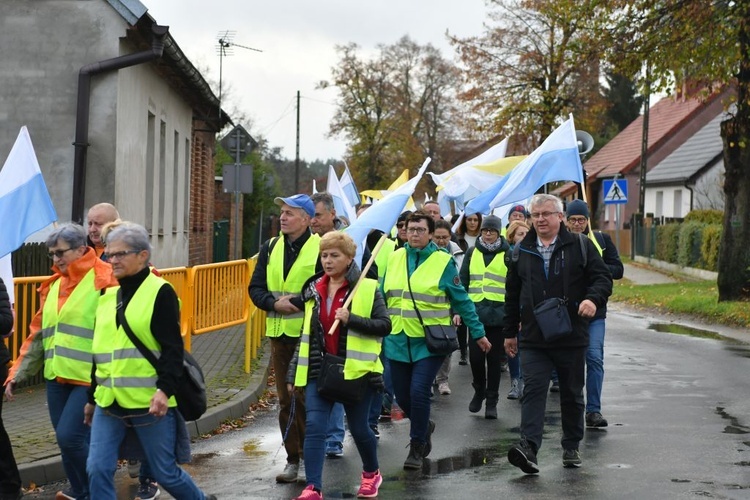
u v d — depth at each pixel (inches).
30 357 290.8
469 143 2950.3
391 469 347.6
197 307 502.9
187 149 1087.0
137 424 245.9
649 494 305.0
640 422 427.2
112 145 697.0
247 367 548.4
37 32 696.4
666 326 884.0
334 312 301.3
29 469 326.3
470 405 462.0
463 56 2087.8
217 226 1485.0
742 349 702.5
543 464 350.6
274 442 398.9
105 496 246.2
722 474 331.0
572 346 338.6
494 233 466.3
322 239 302.7
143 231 248.7
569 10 989.8
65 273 279.3
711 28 941.2
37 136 697.0
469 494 308.7
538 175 455.8
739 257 985.5
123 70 714.8
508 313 350.6
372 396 306.0
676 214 2326.5
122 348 244.7
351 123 2819.9
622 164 2591.0
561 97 2055.9
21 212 333.4
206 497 255.8
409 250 357.4
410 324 348.5
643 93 1002.7
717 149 2145.7
